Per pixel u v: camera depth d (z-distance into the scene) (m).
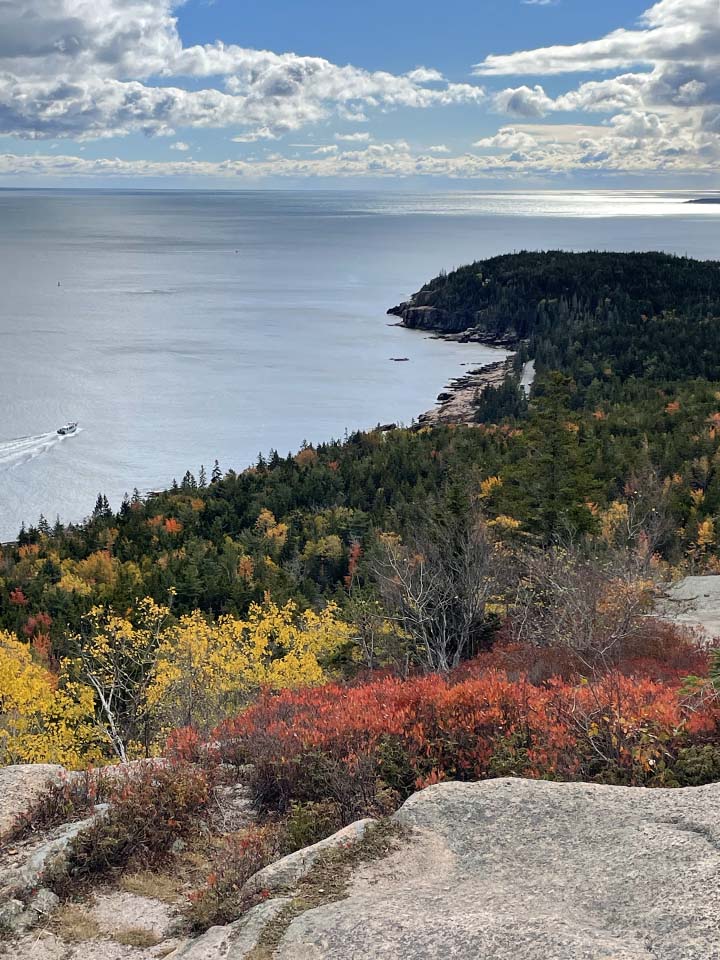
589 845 7.72
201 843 9.57
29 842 9.30
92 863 8.92
